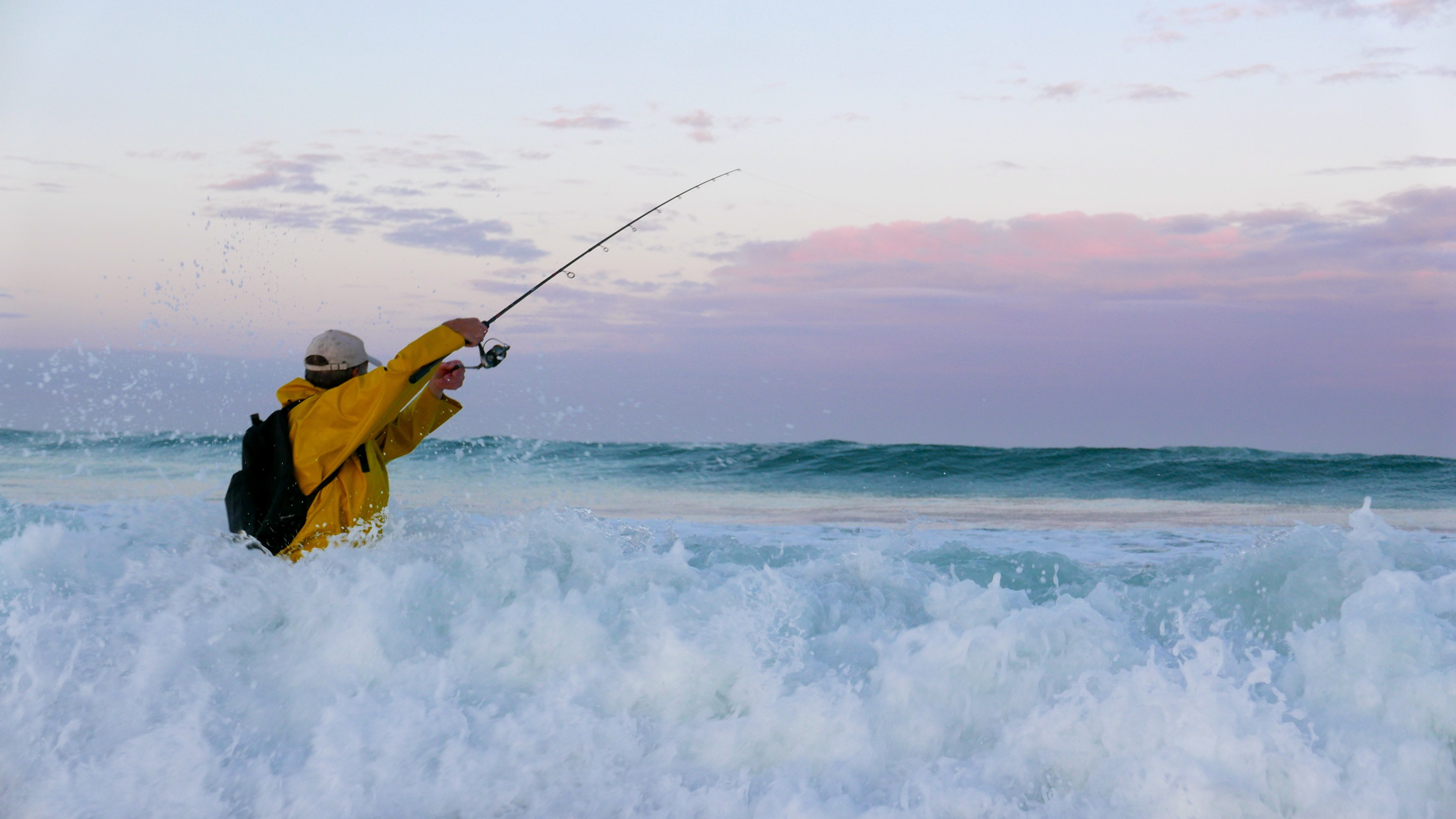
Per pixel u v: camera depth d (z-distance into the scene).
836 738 1.94
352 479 2.66
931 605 2.60
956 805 1.72
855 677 2.15
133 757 1.89
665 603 2.43
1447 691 1.81
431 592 2.43
